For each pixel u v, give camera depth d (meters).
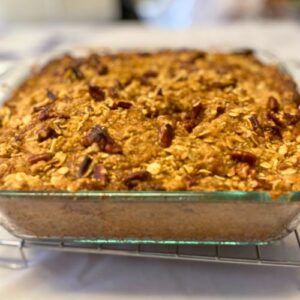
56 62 0.48
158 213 0.26
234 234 0.28
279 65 0.46
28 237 0.29
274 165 0.29
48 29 0.72
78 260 0.30
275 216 0.26
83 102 0.34
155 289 0.27
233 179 0.28
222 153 0.29
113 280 0.28
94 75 0.41
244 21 0.79
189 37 0.66
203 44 0.61
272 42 0.63
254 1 0.94
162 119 0.32
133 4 1.09
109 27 0.73
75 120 0.32
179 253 0.28
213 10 0.95
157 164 0.28
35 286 0.28
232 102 0.34
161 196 0.25
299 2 0.97
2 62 0.57
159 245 0.29
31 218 0.28
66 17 0.99
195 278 0.28
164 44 0.63
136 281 0.28
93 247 0.29
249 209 0.26
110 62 0.46
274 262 0.27
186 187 0.27
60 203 0.26
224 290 0.27
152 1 1.11
